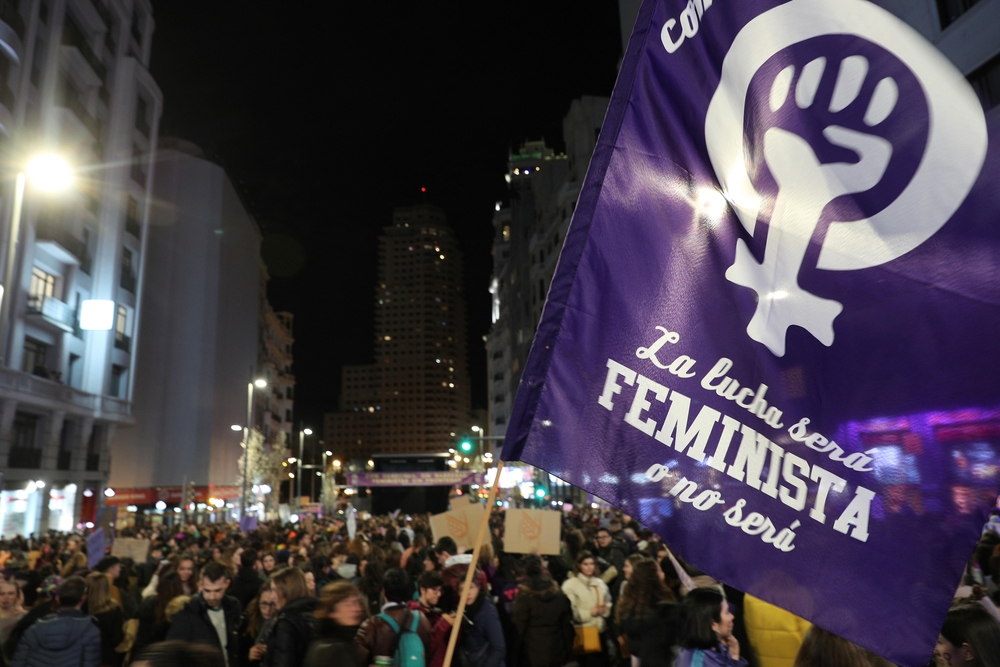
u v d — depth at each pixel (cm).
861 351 276
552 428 276
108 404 4056
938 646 328
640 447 274
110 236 4156
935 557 254
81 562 1077
